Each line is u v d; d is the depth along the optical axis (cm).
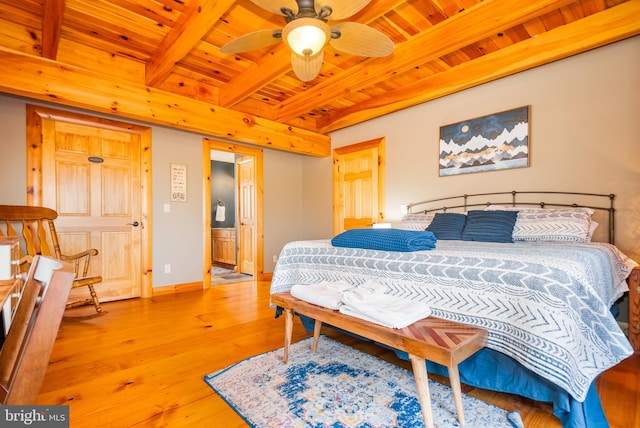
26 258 245
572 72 281
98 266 358
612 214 261
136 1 235
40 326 60
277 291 250
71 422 143
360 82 323
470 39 246
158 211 400
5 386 66
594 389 137
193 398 163
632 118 254
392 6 212
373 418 144
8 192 305
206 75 353
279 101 427
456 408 138
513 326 138
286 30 195
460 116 353
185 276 423
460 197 353
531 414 146
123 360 208
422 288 171
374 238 210
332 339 243
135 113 320
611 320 134
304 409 151
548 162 293
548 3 208
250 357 210
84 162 350
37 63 268
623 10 239
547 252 178
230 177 782
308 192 552
